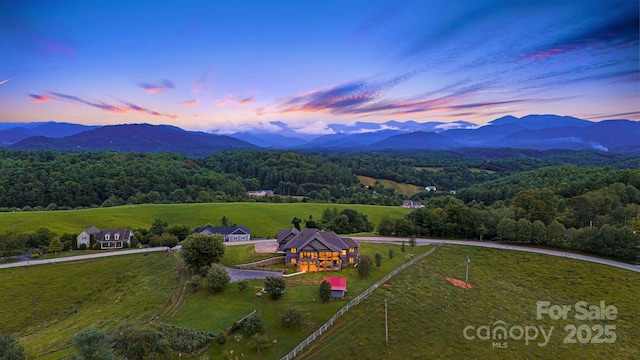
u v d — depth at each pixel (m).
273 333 56.03
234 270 83.19
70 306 75.19
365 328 57.69
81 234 111.75
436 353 54.19
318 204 194.75
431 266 88.12
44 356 52.59
